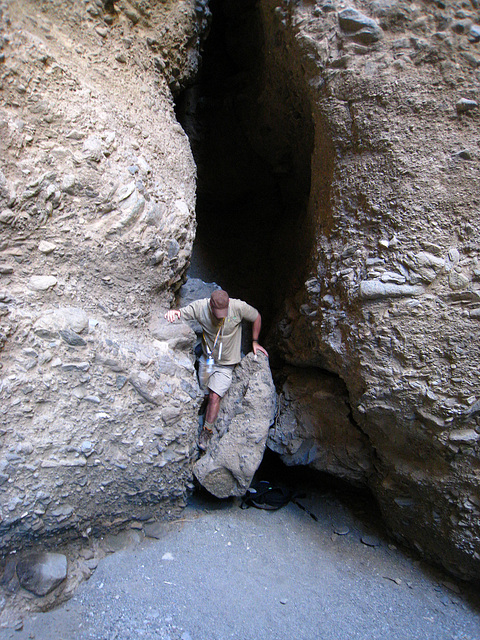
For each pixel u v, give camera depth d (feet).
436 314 10.00
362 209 11.27
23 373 9.29
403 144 10.64
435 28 10.62
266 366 12.84
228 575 10.55
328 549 11.91
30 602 9.00
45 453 9.41
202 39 14.69
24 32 9.81
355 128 11.35
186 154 13.10
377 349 10.56
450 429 9.93
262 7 13.43
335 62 11.50
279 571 10.94
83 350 9.98
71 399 9.78
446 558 10.68
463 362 9.68
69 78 10.40
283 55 13.58
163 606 9.49
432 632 9.66
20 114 9.52
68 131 10.04
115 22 11.92
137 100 12.05
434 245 10.17
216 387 12.60
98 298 10.57
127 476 10.58
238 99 17.74
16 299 9.41
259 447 12.10
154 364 11.05
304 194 17.76
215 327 12.39
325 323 11.82
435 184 10.32
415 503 11.07
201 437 12.80
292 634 9.26
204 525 12.09
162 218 11.55
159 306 12.04
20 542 9.37
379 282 10.57
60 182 9.89
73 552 10.24
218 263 19.31
